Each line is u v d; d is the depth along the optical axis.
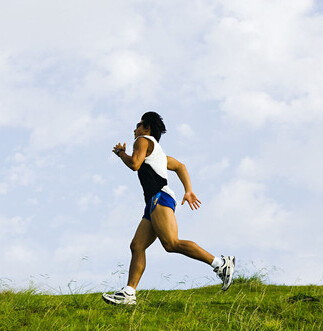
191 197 5.81
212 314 5.65
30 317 5.23
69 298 6.35
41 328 4.85
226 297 7.32
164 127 5.82
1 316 5.23
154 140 5.62
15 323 5.04
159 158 5.58
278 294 7.50
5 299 6.10
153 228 5.50
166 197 5.45
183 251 5.37
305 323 5.56
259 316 5.77
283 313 5.91
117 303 5.54
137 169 5.46
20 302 5.95
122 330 4.79
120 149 5.61
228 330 5.06
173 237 5.37
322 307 6.07
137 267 5.57
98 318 5.15
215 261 5.37
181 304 6.08
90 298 6.33
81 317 5.29
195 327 5.04
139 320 5.00
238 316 5.55
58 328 4.86
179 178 5.90
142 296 6.64
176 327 4.99
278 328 5.26
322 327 5.38
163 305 6.07
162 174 5.52
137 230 5.59
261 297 6.98
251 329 5.13
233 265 5.43
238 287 8.65
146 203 5.54
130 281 5.58
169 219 5.38
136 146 5.53
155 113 5.82
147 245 5.61
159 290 7.89
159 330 4.85
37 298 6.23
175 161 5.89
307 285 8.51
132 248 5.60
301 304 6.34
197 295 7.65
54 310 5.51
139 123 5.84
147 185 5.49
